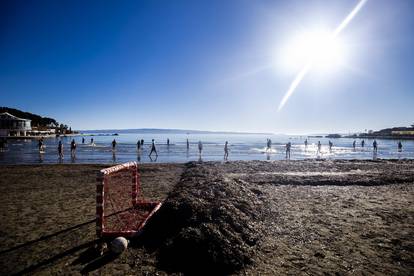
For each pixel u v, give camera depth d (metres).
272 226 7.54
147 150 46.44
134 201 9.54
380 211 9.29
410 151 52.00
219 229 6.09
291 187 13.72
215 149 51.62
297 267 5.23
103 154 38.00
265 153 43.31
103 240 6.37
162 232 6.53
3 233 6.98
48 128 135.50
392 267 5.29
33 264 5.27
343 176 16.39
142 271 4.98
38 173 18.34
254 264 5.30
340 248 6.17
